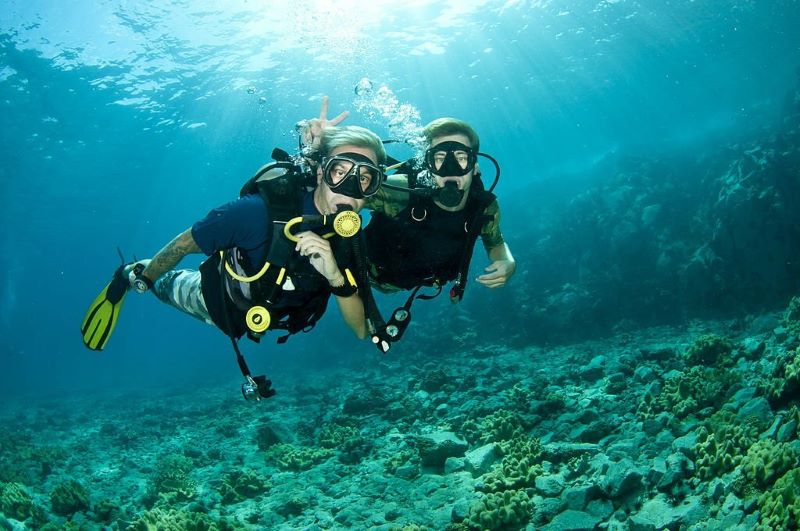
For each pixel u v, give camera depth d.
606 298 18.55
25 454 12.93
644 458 6.29
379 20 22.09
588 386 10.86
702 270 16.47
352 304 3.22
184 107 28.20
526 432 8.70
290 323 3.03
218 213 2.74
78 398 32.03
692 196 19.78
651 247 18.80
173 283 3.37
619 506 5.45
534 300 21.11
